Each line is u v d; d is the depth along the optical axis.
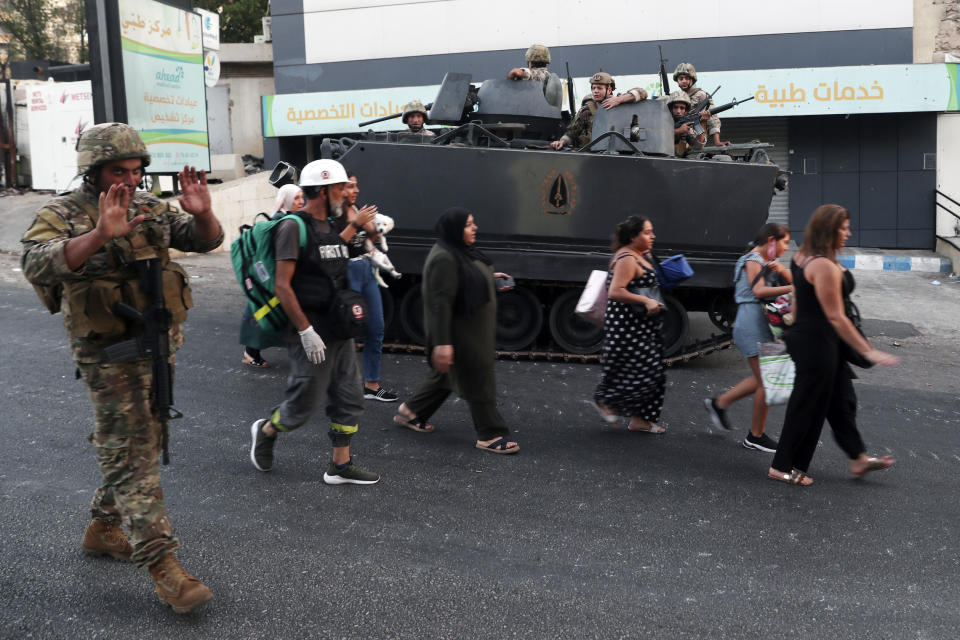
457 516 4.59
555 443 5.95
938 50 16.14
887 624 3.58
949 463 5.79
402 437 5.93
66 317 3.37
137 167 3.30
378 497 4.81
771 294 5.62
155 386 3.37
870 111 15.72
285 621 3.44
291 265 4.50
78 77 23.03
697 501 4.93
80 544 4.07
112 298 3.30
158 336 3.37
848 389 5.27
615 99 8.93
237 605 3.55
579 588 3.81
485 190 8.60
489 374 5.61
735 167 8.44
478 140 9.04
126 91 12.84
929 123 16.48
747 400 7.28
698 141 9.43
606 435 6.17
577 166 8.50
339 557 4.03
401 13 17.64
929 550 4.35
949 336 10.36
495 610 3.58
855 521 4.71
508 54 17.34
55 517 4.37
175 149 14.27
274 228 4.56
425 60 17.69
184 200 3.34
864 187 16.86
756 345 5.75
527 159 8.55
